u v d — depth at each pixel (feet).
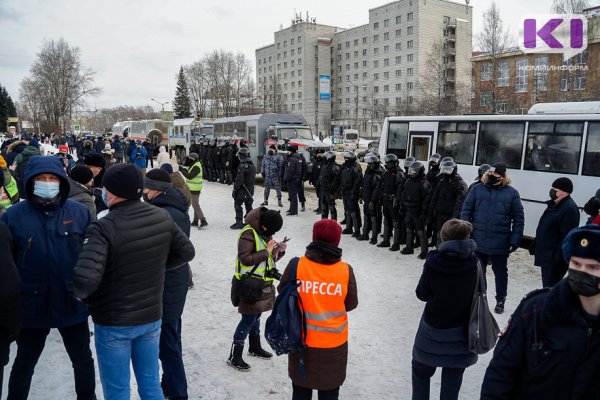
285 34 350.64
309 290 10.07
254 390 13.53
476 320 10.43
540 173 29.99
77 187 15.21
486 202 19.80
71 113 260.42
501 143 32.45
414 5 264.11
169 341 11.98
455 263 10.27
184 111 345.31
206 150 71.41
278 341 10.01
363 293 22.16
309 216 42.14
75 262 10.56
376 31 292.81
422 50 265.75
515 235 19.38
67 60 255.50
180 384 12.06
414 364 11.32
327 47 335.47
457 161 35.60
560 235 17.56
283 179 47.42
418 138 38.96
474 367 15.43
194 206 36.78
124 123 174.29
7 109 322.14
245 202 36.40
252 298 13.98
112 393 9.43
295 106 351.46
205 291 22.20
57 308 10.39
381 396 13.42
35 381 13.71
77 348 10.94
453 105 149.59
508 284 23.93
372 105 290.76
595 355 5.80
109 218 9.19
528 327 6.31
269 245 13.70
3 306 8.05
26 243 10.10
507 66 141.28
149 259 9.50
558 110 31.12
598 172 27.32
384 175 30.45
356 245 31.89
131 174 9.38
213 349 16.21
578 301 5.91
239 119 77.97
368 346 16.62
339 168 36.88
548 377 6.04
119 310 9.21
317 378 10.05
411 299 21.33
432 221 26.99
